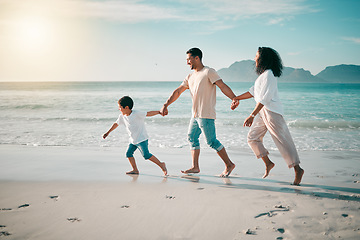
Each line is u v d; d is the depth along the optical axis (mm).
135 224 2395
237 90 64312
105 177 4031
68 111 17141
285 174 4289
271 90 3371
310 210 2693
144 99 27141
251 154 6020
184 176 4145
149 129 10461
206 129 3914
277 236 2160
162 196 3158
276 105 3441
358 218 2492
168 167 4789
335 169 4676
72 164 4891
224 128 10828
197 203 2918
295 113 17109
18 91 47250
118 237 2156
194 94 3949
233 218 2520
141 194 3234
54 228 2312
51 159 5301
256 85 3557
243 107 20188
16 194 3227
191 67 3975
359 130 10609
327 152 6398
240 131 10031
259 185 3637
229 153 6137
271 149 6648
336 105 21906
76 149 6445
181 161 5316
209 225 2375
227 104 22438
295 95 36031
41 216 2564
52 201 2982
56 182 3750
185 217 2547
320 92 45625
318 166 4914
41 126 10781
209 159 5469
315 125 11867
